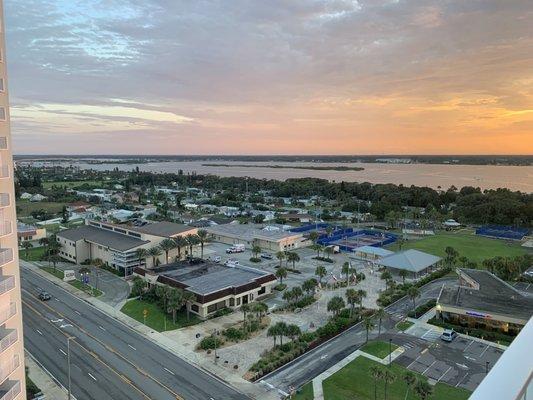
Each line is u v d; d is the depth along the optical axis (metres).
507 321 65.81
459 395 48.09
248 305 75.50
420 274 99.25
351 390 49.38
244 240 129.75
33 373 53.09
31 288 87.94
